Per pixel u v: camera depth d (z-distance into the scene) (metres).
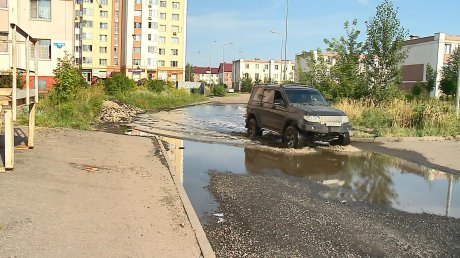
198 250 4.72
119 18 78.62
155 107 33.66
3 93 8.12
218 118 24.86
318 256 4.89
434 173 9.75
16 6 29.08
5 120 7.18
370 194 7.77
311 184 8.41
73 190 6.55
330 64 25.41
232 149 12.68
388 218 6.36
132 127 17.84
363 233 5.68
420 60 61.59
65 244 4.53
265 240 5.37
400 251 5.09
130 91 35.91
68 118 16.47
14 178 6.80
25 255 4.19
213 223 5.99
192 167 9.84
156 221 5.53
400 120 17.72
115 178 7.66
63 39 31.73
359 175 9.37
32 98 9.32
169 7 79.44
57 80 19.89
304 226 5.91
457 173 9.76
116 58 79.44
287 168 9.94
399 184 8.61
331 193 7.77
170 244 4.82
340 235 5.59
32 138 9.60
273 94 14.52
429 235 5.67
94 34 77.81
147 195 6.73
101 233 4.93
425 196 7.72
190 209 6.11
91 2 77.00
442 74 40.78
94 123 18.58
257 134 15.44
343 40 23.44
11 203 5.61
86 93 22.53
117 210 5.82
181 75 81.50
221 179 8.62
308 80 25.48
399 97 21.22
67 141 11.31
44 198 5.97
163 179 7.91
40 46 31.39
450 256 4.99
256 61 121.00
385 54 21.38
